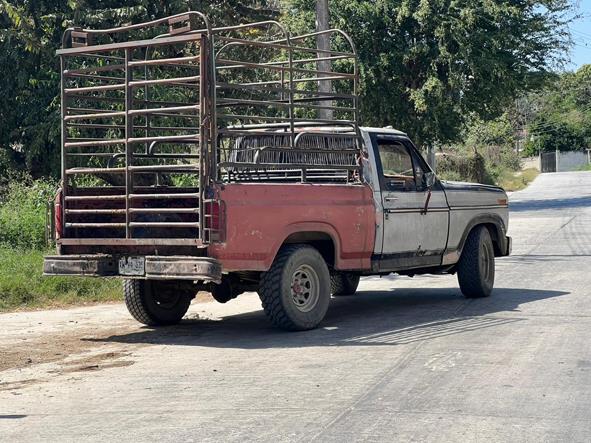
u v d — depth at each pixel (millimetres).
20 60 39094
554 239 36531
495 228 22016
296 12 57625
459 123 57750
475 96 56969
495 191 21859
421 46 53812
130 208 16516
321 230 17078
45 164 40438
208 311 20984
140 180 26141
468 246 20984
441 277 26594
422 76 57188
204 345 16141
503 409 11070
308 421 10680
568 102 188000
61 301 22094
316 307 17188
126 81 16438
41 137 37812
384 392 12039
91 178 33719
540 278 24766
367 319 18578
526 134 195375
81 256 17016
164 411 11367
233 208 15656
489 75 55375
